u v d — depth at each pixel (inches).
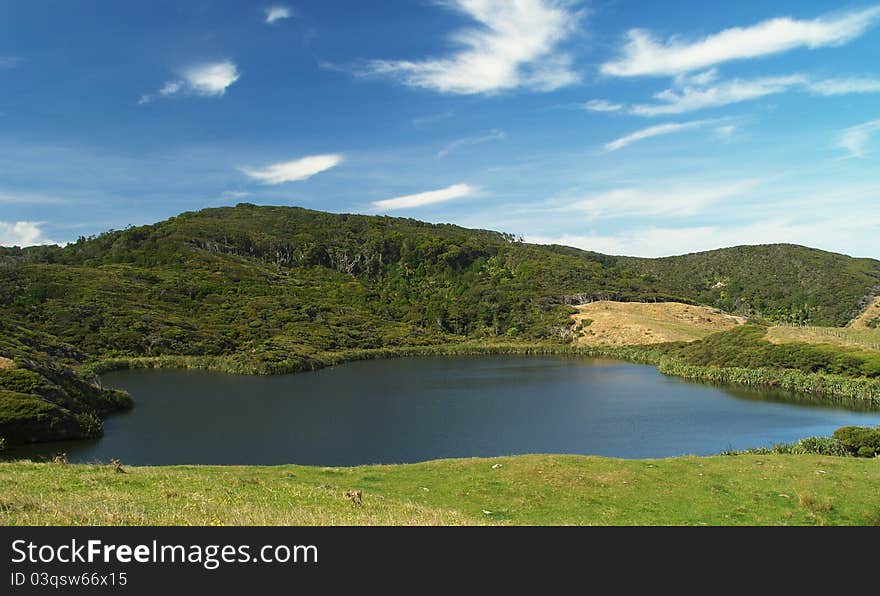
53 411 2837.1
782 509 1275.8
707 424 3206.2
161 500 938.1
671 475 1531.7
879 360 4389.8
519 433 3002.0
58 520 737.0
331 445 2785.4
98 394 3681.1
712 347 6077.8
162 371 5757.9
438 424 3240.7
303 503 1024.9
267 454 2625.5
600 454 2568.9
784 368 4857.3
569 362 6796.3
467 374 5679.1
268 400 4124.0
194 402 4042.8
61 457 1368.1
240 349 6850.4
